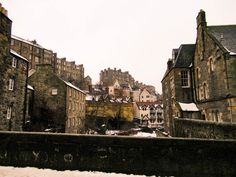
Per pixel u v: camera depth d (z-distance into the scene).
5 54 16.56
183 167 6.74
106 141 7.21
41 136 7.57
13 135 7.71
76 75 95.06
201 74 21.84
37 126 25.73
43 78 29.27
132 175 6.80
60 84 28.73
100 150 7.20
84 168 7.20
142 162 6.94
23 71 21.16
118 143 7.14
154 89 136.12
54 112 28.16
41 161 7.44
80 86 69.25
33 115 28.30
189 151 6.79
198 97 22.80
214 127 10.60
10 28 17.09
